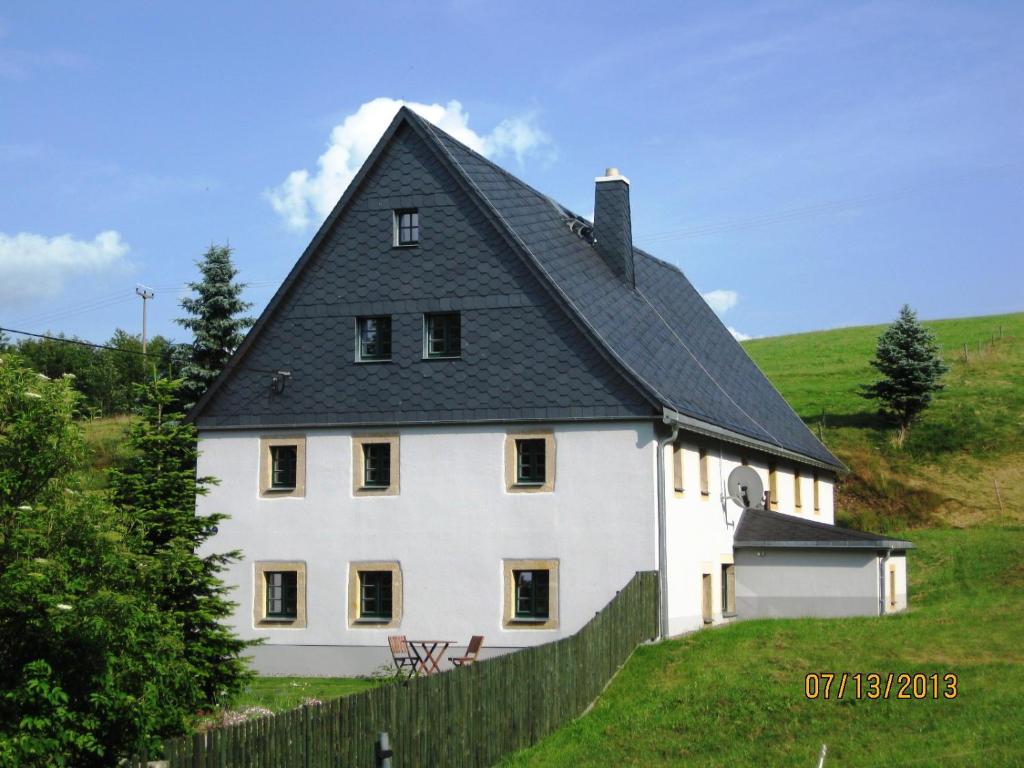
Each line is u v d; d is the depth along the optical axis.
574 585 29.89
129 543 17.28
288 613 32.28
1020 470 60.59
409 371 31.78
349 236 32.72
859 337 94.00
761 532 35.50
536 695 21.95
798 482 44.00
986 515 55.81
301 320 32.78
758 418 40.84
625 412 29.94
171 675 16.84
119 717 16.02
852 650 26.66
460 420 31.12
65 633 15.45
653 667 26.47
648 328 36.31
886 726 21.44
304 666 31.62
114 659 15.66
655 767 20.09
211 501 32.91
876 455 63.41
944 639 27.27
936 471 61.41
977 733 20.39
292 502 32.31
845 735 21.16
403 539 31.31
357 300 32.44
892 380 65.81
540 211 35.62
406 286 32.09
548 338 30.81
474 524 30.81
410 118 32.50
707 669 25.88
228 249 47.31
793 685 24.14
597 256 37.22
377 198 32.62
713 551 33.75
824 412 70.56
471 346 31.36
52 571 15.56
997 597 37.66
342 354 32.41
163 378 22.31
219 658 20.95
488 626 30.39
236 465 32.88
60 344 80.94
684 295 46.03
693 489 32.53
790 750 20.55
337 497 31.98
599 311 32.72
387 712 17.75
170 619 17.27
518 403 30.77
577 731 22.52
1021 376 74.75
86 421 17.30
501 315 31.25
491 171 34.47
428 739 18.59
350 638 31.41
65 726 15.65
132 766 14.45
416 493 31.38
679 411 30.75
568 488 30.20
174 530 20.67
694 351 40.06
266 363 32.91
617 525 29.75
